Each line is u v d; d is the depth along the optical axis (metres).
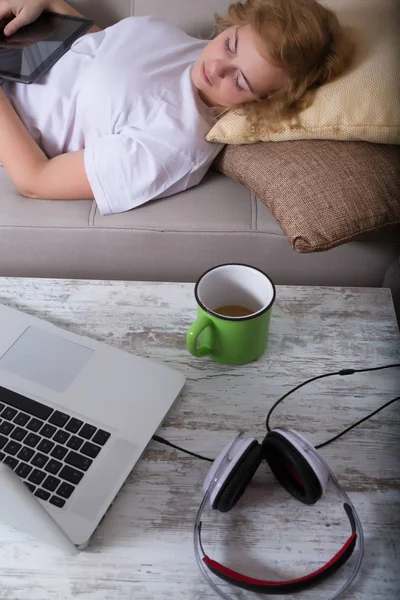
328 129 1.01
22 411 0.72
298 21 0.98
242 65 1.02
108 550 0.63
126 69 1.13
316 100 1.02
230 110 1.08
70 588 0.60
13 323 0.83
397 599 0.59
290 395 0.77
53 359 0.79
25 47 1.22
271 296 0.75
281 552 0.63
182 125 1.07
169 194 1.11
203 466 0.70
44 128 1.18
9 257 1.13
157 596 0.60
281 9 0.99
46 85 1.17
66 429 0.71
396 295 1.08
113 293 0.89
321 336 0.84
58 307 0.87
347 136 1.01
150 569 0.62
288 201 0.98
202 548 0.62
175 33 1.22
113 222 1.08
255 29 0.99
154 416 0.73
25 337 0.81
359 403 0.76
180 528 0.65
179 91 1.12
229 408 0.76
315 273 1.15
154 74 1.13
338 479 0.69
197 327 0.73
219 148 1.11
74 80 1.17
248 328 0.74
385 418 0.75
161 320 0.86
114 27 1.21
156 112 1.09
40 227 1.08
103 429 0.71
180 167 1.07
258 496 0.67
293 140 1.05
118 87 1.11
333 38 1.02
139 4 1.38
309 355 0.82
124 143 1.06
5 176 1.18
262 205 1.10
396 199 0.98
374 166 0.99
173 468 0.69
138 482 0.68
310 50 0.98
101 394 0.75
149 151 1.05
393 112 0.99
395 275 1.08
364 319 0.86
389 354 0.82
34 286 0.90
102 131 1.14
